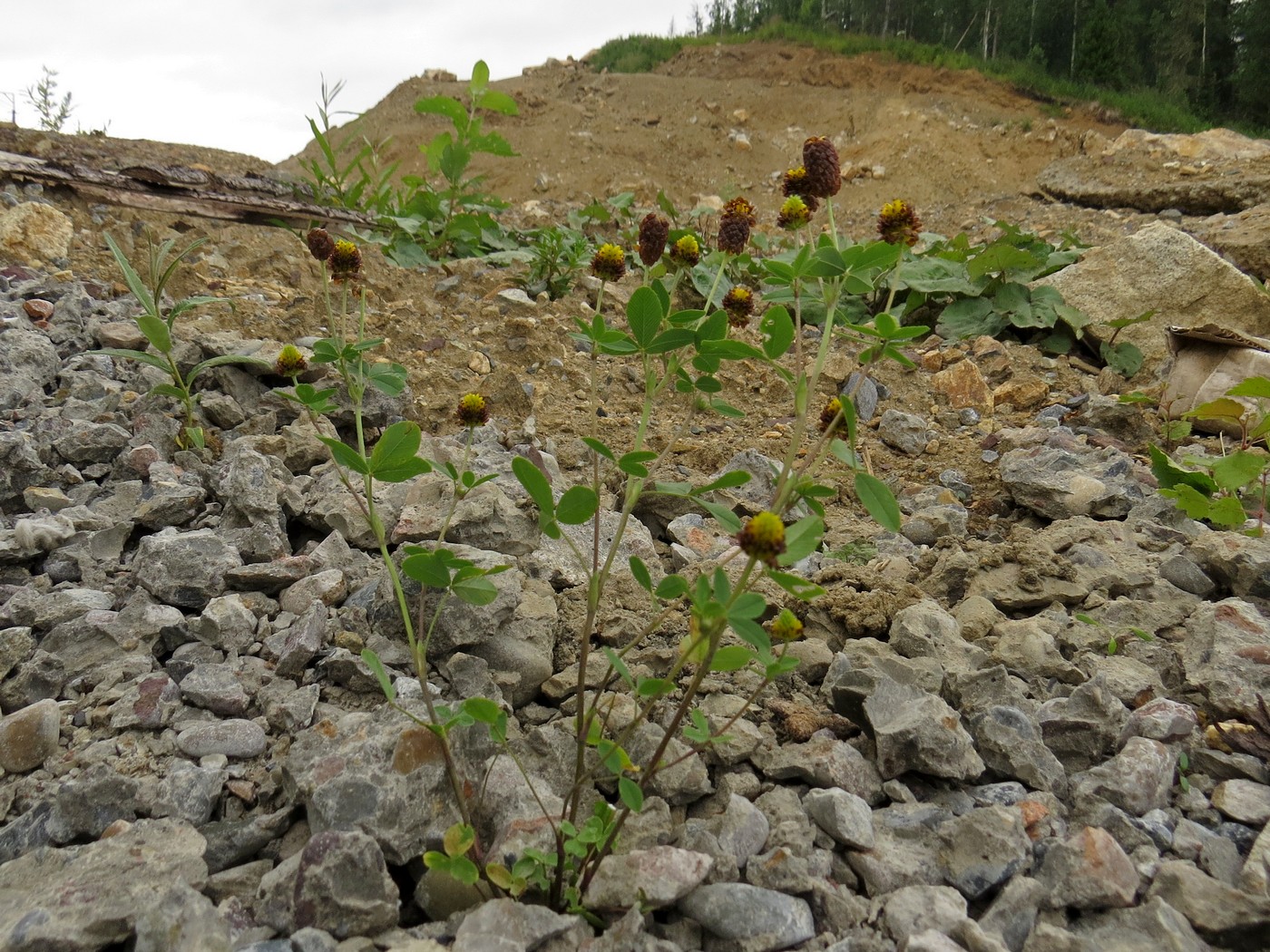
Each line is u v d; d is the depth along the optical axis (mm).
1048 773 2096
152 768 2043
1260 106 23344
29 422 3447
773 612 2672
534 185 14156
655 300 1829
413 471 1976
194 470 3322
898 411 4258
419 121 17500
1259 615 2527
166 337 3467
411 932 1689
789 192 2078
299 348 4098
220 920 1634
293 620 2527
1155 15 24609
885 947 1651
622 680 2334
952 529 3352
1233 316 5117
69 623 2383
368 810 1851
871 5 24641
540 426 3883
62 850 1785
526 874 1673
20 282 4559
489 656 2342
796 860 1821
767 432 4090
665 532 3338
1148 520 3217
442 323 4742
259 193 6168
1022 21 24125
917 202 12898
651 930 1730
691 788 2020
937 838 1921
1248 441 3848
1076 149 13727
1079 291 5469
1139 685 2367
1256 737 2193
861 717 2230
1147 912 1723
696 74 19625
